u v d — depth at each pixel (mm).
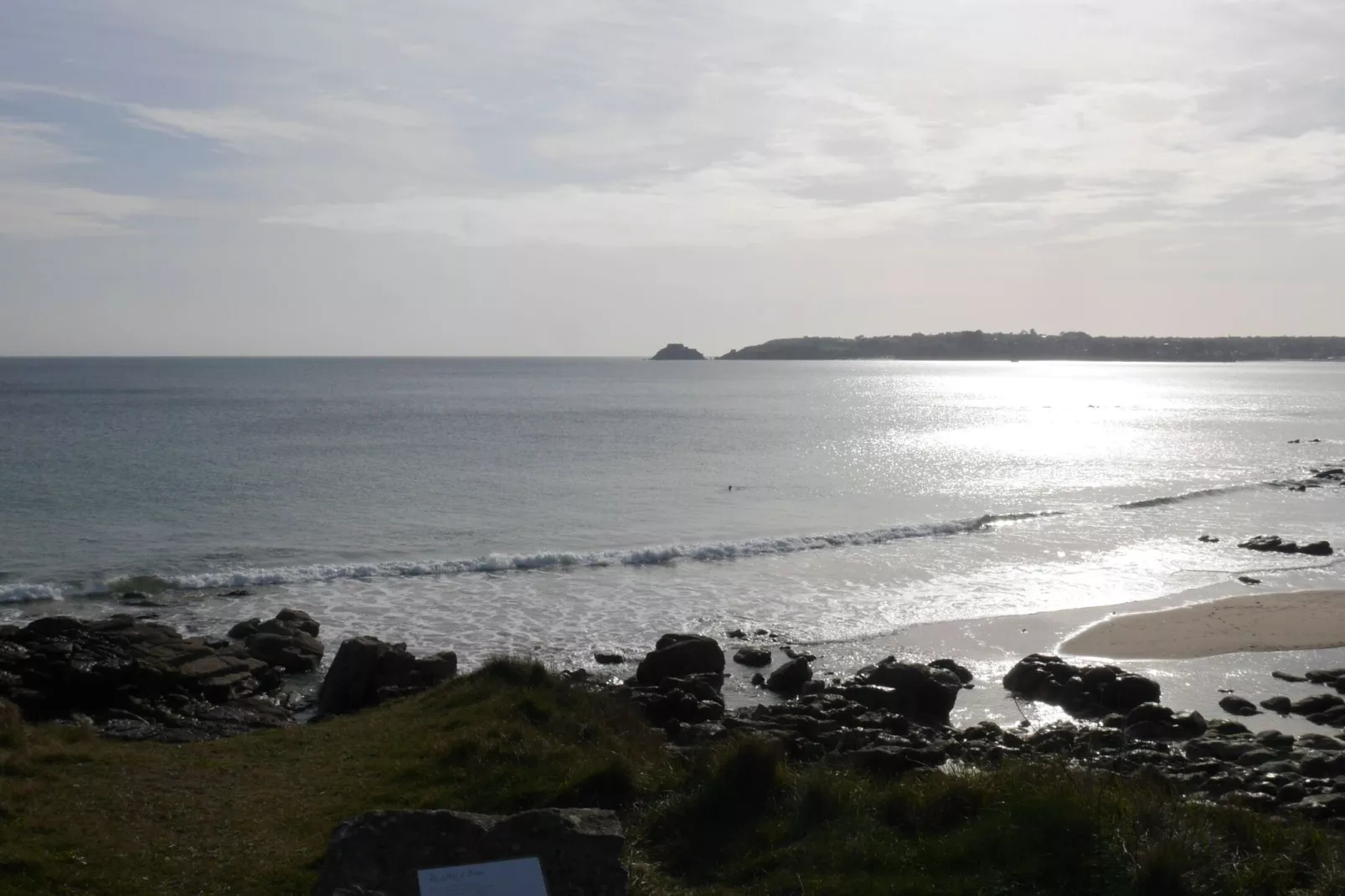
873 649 23000
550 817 7078
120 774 11344
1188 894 7609
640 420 90562
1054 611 26516
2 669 16891
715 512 41219
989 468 58000
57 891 8148
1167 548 35312
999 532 38188
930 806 9508
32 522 35938
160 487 44062
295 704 18297
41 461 51906
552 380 195125
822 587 28953
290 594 27062
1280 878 7922
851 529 37844
